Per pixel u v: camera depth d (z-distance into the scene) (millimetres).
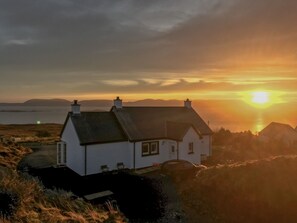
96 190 19156
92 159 23500
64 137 25500
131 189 19375
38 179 19797
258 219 11500
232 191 12734
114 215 12852
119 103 27719
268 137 43906
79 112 25141
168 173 22672
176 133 27062
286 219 11047
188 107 33469
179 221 13422
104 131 25016
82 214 11695
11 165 24734
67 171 24078
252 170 12953
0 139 35469
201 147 29938
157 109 30672
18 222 8625
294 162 12922
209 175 14203
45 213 10125
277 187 11883
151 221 14023
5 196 9555
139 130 26609
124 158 25453
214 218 12562
